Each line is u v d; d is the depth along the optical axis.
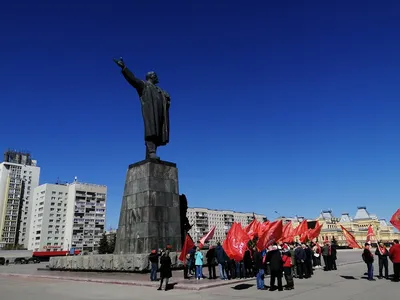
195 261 20.97
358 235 126.12
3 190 154.00
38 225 143.62
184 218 29.67
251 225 22.55
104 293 16.55
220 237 182.88
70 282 22.31
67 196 149.12
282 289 16.48
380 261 21.91
